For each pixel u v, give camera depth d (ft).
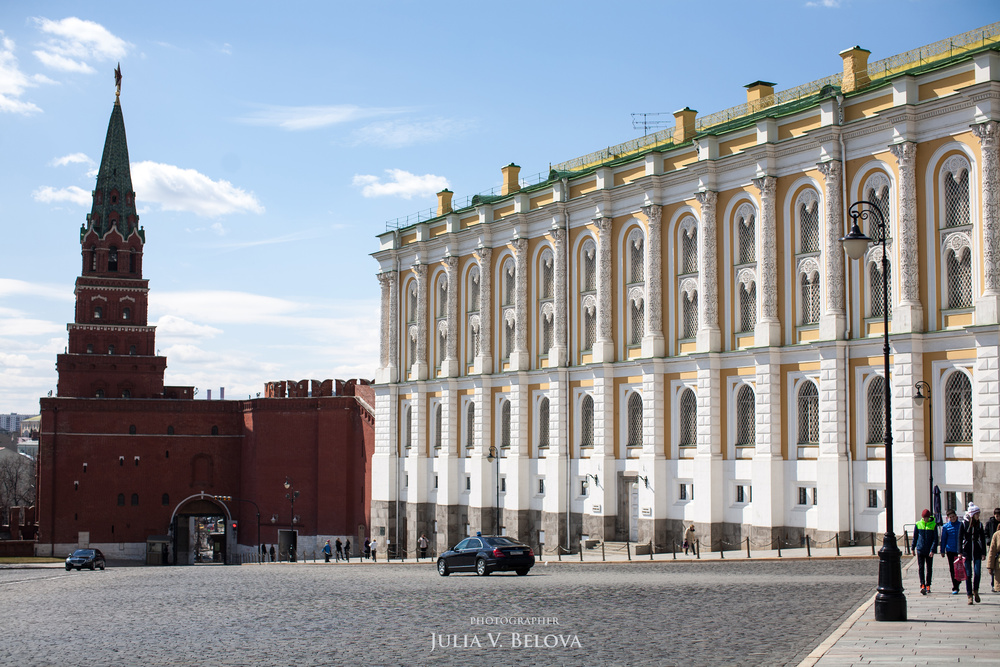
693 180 191.31
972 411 145.89
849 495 161.27
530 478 234.58
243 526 366.22
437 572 165.58
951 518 89.45
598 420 211.82
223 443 372.38
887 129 157.48
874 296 160.04
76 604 115.34
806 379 170.60
